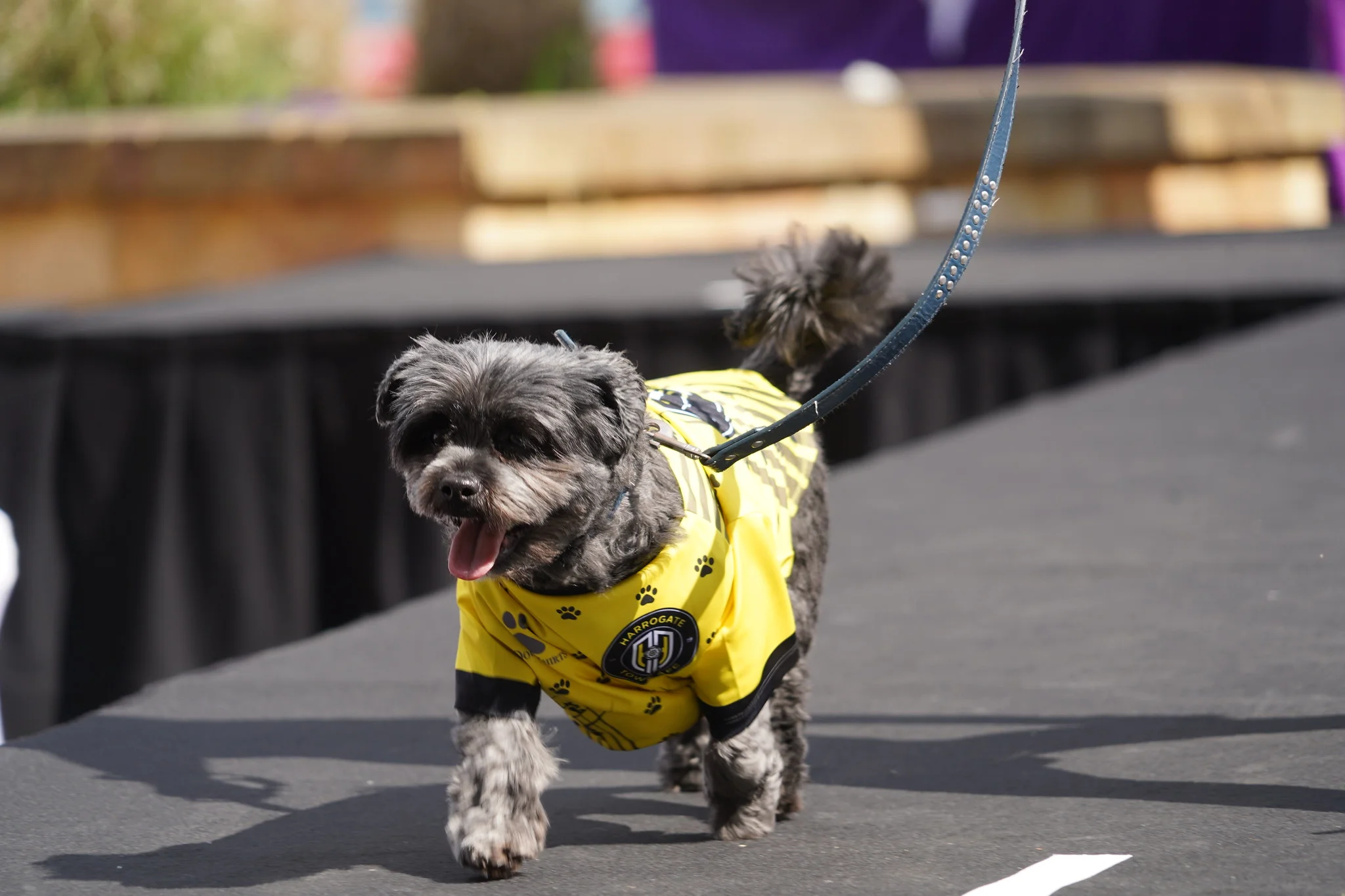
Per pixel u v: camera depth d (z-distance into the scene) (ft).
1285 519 20.70
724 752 11.39
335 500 29.81
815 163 50.01
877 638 16.97
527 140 47.85
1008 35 70.38
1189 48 70.03
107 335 29.45
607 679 11.20
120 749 14.12
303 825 12.02
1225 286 33.58
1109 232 51.24
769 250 14.37
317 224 47.70
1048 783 12.18
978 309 31.68
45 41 52.24
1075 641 16.26
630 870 10.82
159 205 47.14
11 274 47.21
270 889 10.50
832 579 19.57
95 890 10.50
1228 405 28.02
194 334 29.32
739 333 14.48
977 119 51.06
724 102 55.42
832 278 14.10
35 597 29.04
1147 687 14.55
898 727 14.08
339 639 18.20
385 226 47.67
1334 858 9.95
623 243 49.47
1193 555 19.26
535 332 31.01
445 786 13.06
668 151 49.16
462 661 11.07
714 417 12.34
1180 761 12.41
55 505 29.55
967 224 11.58
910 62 71.31
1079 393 30.53
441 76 62.34
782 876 10.51
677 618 10.96
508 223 48.21
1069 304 31.78
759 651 11.32
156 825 12.00
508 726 10.87
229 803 12.57
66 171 46.62
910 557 20.31
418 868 10.94
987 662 15.83
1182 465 24.32
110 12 52.54
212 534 29.58
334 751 14.08
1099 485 23.52
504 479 10.53
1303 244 44.11
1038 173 52.13
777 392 13.66
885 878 10.29
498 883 10.57
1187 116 53.67
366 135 46.96
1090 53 70.18
